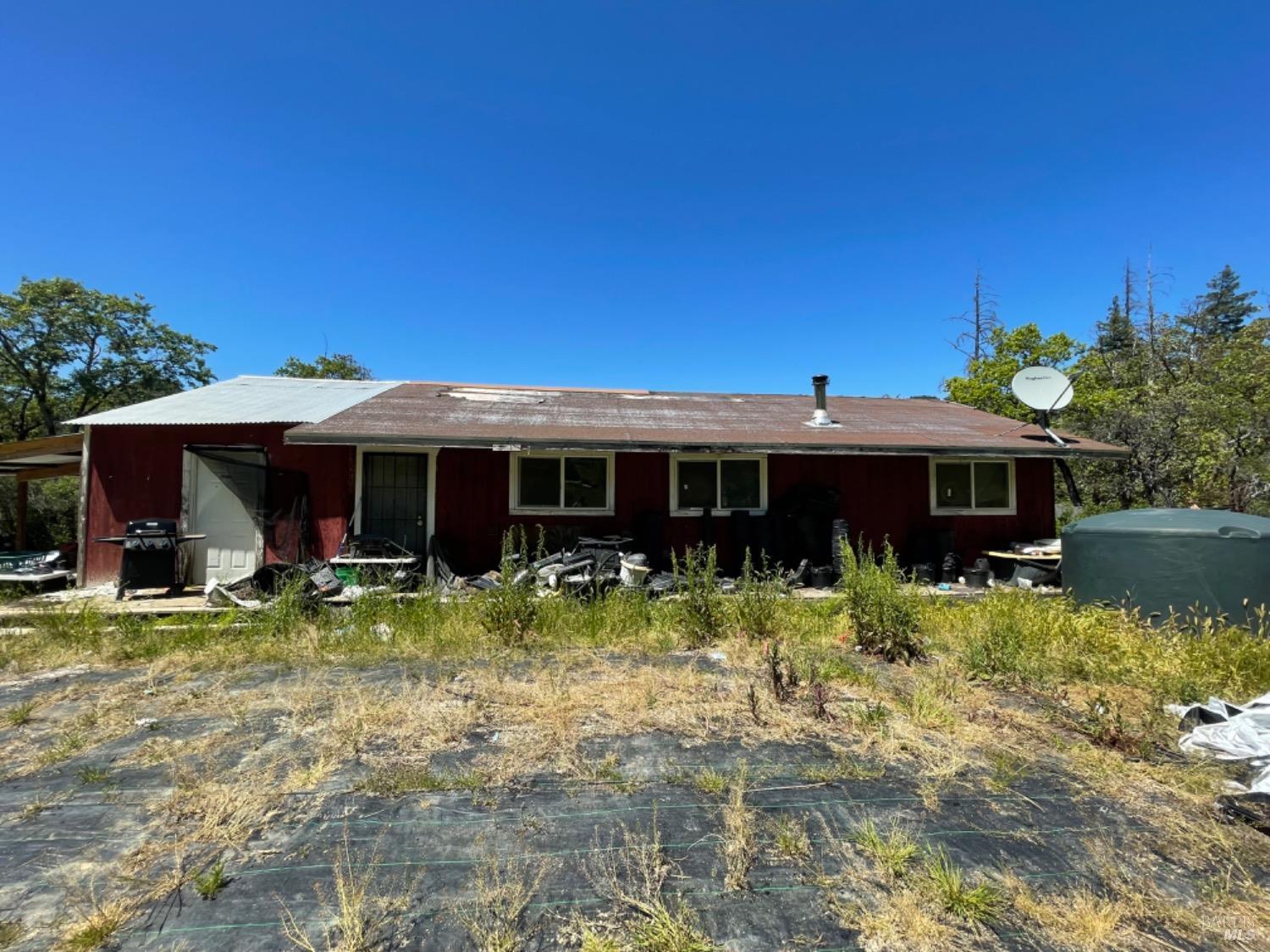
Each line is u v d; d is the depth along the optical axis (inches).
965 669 195.8
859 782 123.3
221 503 353.7
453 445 313.6
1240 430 502.0
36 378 938.7
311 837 102.3
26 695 176.1
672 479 382.3
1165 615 242.4
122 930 80.7
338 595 291.3
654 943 77.8
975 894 87.6
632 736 145.3
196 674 194.9
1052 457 381.1
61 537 618.5
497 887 88.5
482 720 153.6
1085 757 134.7
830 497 379.9
